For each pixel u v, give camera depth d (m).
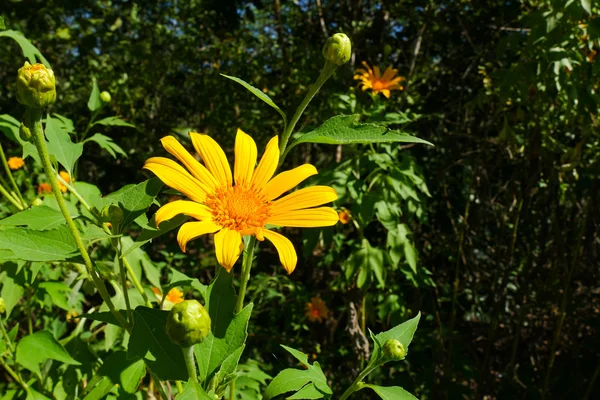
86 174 6.32
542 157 3.67
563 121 3.89
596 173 3.38
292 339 4.53
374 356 1.36
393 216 3.20
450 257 4.40
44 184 4.76
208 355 1.09
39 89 1.01
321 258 4.63
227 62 6.10
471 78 5.04
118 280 2.14
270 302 4.91
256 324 4.85
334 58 1.27
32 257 1.05
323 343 4.75
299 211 1.29
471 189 4.02
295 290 4.65
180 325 0.96
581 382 3.71
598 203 3.39
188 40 6.27
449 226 4.73
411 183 3.30
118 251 1.22
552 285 3.94
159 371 1.07
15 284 1.97
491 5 4.96
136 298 2.08
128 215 1.21
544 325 4.59
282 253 1.16
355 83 4.72
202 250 5.24
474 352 4.23
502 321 4.42
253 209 1.28
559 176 3.78
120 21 6.20
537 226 4.09
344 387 4.02
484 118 4.46
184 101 6.58
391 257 3.21
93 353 2.10
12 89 6.93
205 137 1.39
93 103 2.29
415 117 3.62
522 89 3.29
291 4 5.85
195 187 1.28
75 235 1.09
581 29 3.16
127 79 6.30
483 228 4.71
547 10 3.07
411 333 1.41
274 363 4.30
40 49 6.34
